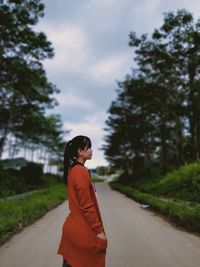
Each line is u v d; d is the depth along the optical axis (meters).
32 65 31.20
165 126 49.56
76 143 3.93
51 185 51.25
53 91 39.19
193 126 35.50
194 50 24.61
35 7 26.38
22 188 36.62
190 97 32.47
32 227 11.80
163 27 30.44
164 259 7.15
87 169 3.82
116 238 9.62
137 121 52.69
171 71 34.50
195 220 11.21
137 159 63.12
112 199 25.95
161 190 27.17
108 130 68.75
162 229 11.27
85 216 3.59
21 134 52.97
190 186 23.05
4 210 14.26
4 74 30.22
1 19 25.67
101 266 3.69
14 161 75.88
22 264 6.79
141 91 37.34
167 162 44.88
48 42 29.73
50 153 87.62
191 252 7.82
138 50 33.84
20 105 41.91
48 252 7.83
